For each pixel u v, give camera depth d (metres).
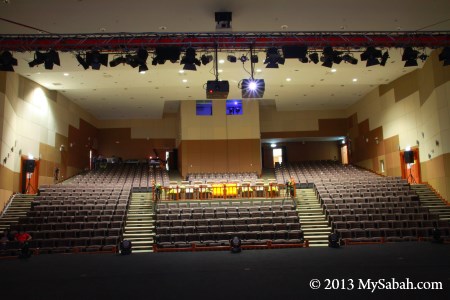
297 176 23.89
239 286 7.27
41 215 15.48
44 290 7.41
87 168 26.59
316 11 12.02
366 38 11.43
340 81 20.97
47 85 20.08
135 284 7.74
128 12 11.81
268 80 20.27
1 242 12.93
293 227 14.64
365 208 16.02
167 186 19.78
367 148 24.95
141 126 29.28
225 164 24.70
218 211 15.88
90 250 13.20
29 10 11.53
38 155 19.50
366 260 9.84
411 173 20.33
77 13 11.78
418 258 9.91
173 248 13.36
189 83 20.52
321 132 28.23
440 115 17.22
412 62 11.80
